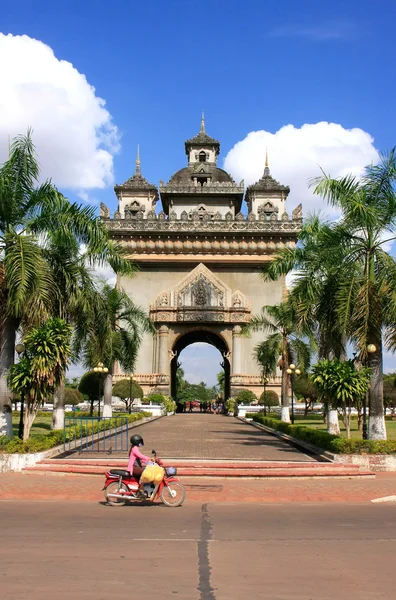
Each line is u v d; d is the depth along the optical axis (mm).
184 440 28453
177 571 7809
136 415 41250
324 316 23688
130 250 60125
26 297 19828
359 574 7727
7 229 21453
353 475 18062
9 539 9625
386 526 10945
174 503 13461
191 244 60250
